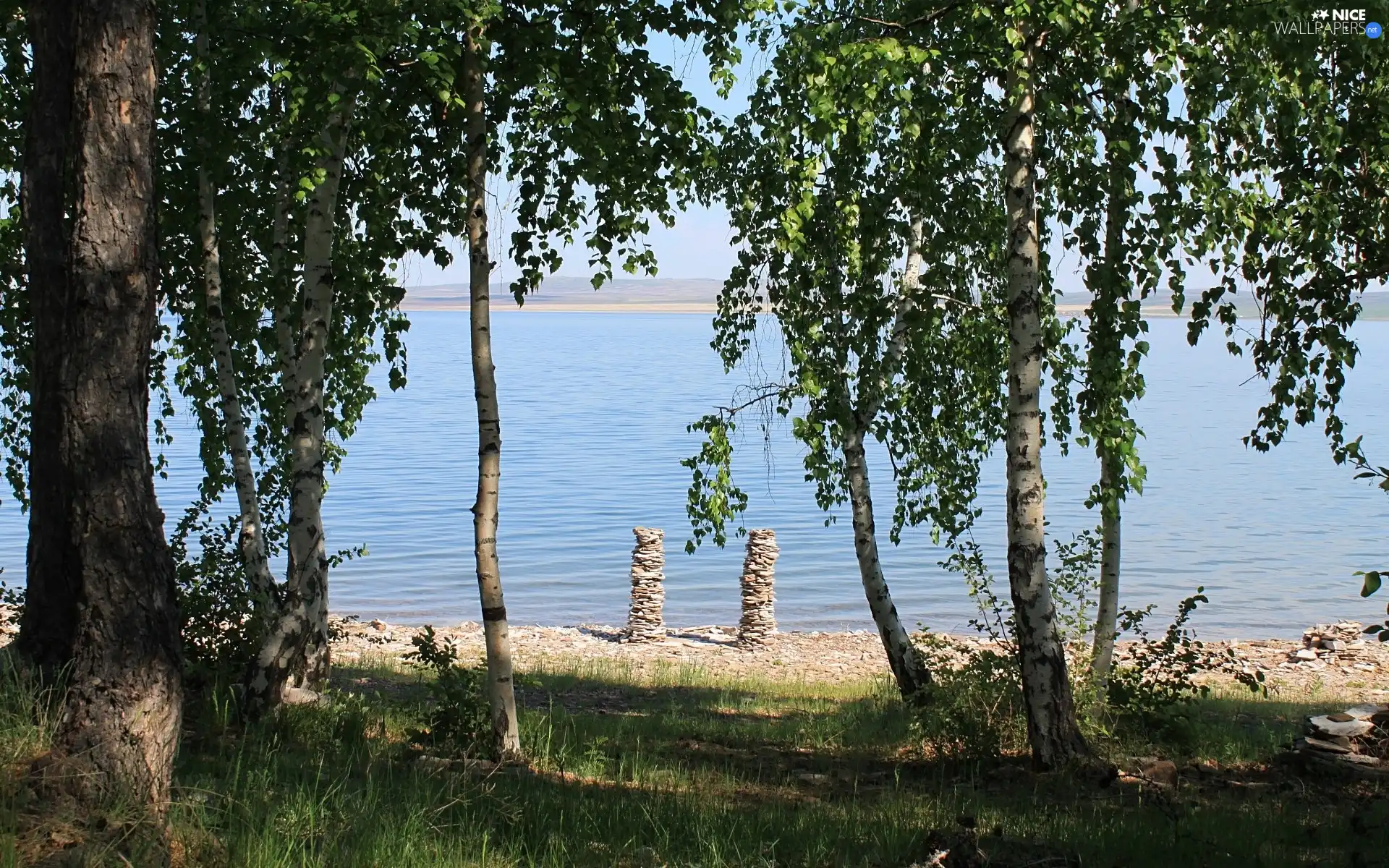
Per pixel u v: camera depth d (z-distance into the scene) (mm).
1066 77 10336
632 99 10766
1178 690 12000
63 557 8055
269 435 15023
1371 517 49781
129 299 6777
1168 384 164500
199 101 12352
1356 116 10469
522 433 86812
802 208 12094
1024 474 10367
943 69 10305
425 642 10805
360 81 9539
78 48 6785
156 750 6543
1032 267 10367
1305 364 10836
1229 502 54500
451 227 11922
